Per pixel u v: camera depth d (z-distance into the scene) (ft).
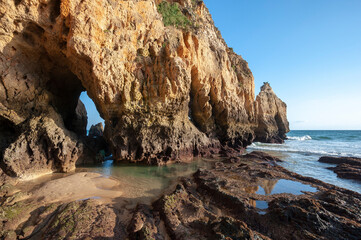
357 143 143.95
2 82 43.73
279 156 82.99
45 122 46.44
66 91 64.54
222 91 88.69
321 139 191.62
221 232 20.92
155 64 60.64
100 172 49.03
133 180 43.57
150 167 56.29
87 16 43.65
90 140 70.69
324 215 24.48
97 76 47.29
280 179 44.93
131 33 56.49
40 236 22.16
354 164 59.41
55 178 42.42
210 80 83.41
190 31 73.10
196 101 82.02
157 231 23.34
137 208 28.91
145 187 39.19
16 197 29.68
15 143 41.11
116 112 56.54
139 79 57.88
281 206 28.19
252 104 108.78
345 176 49.83
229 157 72.69
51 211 26.68
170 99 60.44
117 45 52.19
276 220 25.05
